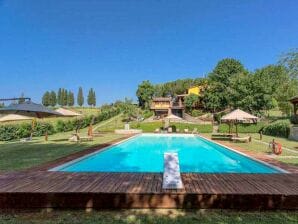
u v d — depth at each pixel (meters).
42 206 7.24
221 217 6.57
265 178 9.10
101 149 17.92
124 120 59.41
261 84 49.41
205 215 6.72
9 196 7.28
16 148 19.31
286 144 22.45
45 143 22.98
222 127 40.16
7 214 7.03
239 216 6.66
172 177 7.69
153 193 7.18
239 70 68.38
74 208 7.23
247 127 38.97
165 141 29.50
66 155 15.33
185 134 36.31
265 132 36.09
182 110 75.44
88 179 8.85
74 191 7.32
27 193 7.27
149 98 90.62
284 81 44.50
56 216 6.78
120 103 82.38
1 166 11.94
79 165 13.42
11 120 13.64
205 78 80.44
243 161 15.77
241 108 50.59
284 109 45.19
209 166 15.15
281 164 12.38
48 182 8.45
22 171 10.34
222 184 8.21
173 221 6.32
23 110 13.30
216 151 21.70
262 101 49.59
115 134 36.12
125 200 7.19
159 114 74.62
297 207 7.08
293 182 8.51
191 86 91.38
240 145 21.77
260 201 7.11
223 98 64.94
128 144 25.34
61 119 40.06
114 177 9.14
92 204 7.19
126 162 16.55
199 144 26.69
